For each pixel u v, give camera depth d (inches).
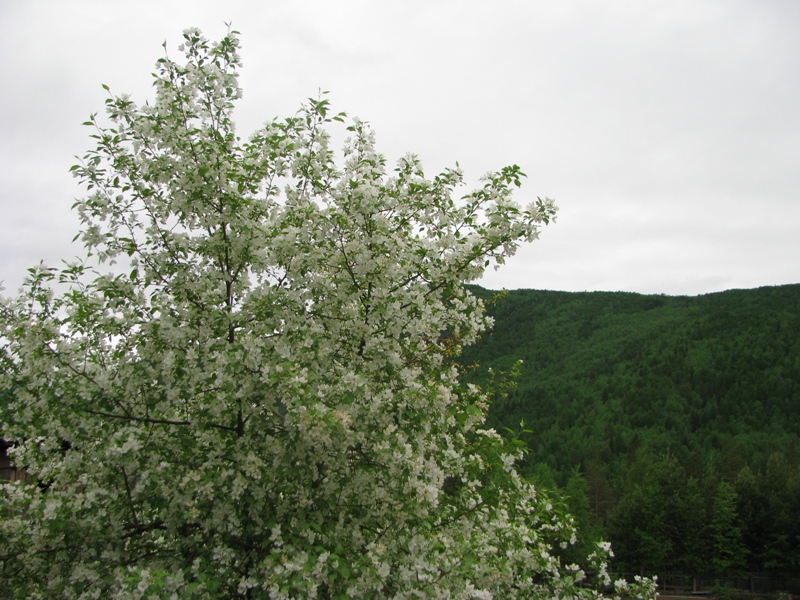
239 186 235.9
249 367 202.2
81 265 228.2
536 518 279.1
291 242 229.9
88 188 228.1
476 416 231.6
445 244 241.8
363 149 276.7
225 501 199.6
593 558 307.0
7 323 220.1
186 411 231.0
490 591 249.1
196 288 229.1
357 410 198.1
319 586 186.9
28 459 249.4
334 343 239.5
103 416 219.9
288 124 257.0
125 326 228.4
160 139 228.4
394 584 193.5
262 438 222.7
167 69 236.2
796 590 1630.2
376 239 232.2
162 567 201.9
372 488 216.1
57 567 213.0
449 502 254.4
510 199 235.8
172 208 228.2
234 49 243.8
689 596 1528.1
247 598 207.5
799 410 2834.6
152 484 207.9
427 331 236.8
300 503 208.2
